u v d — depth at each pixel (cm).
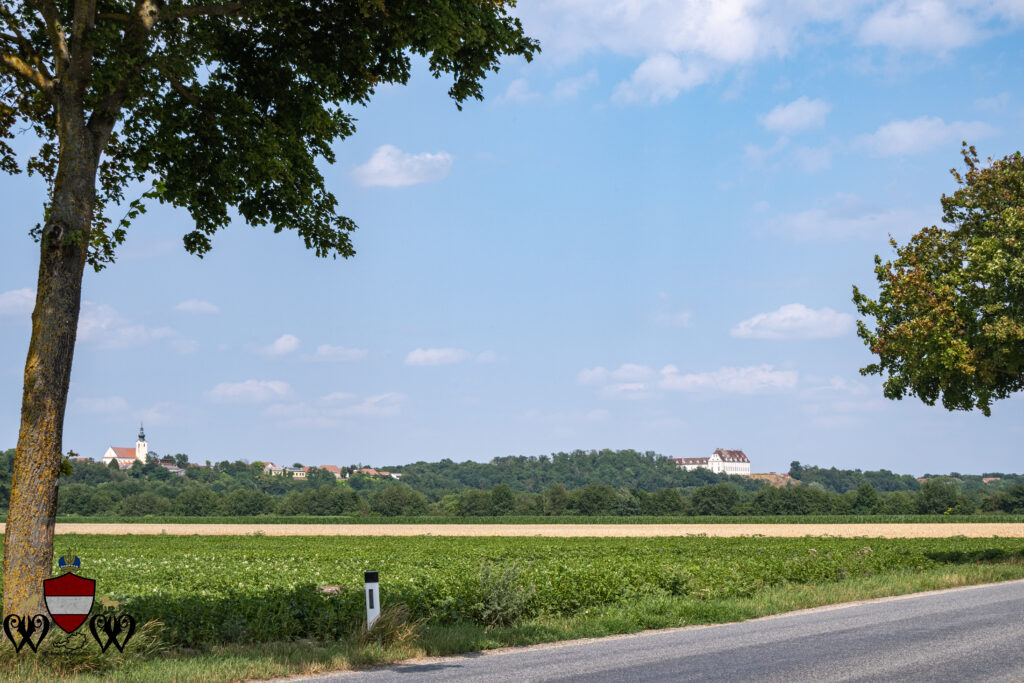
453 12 1148
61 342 1079
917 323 2616
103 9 1252
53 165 1350
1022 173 2702
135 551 4325
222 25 1327
